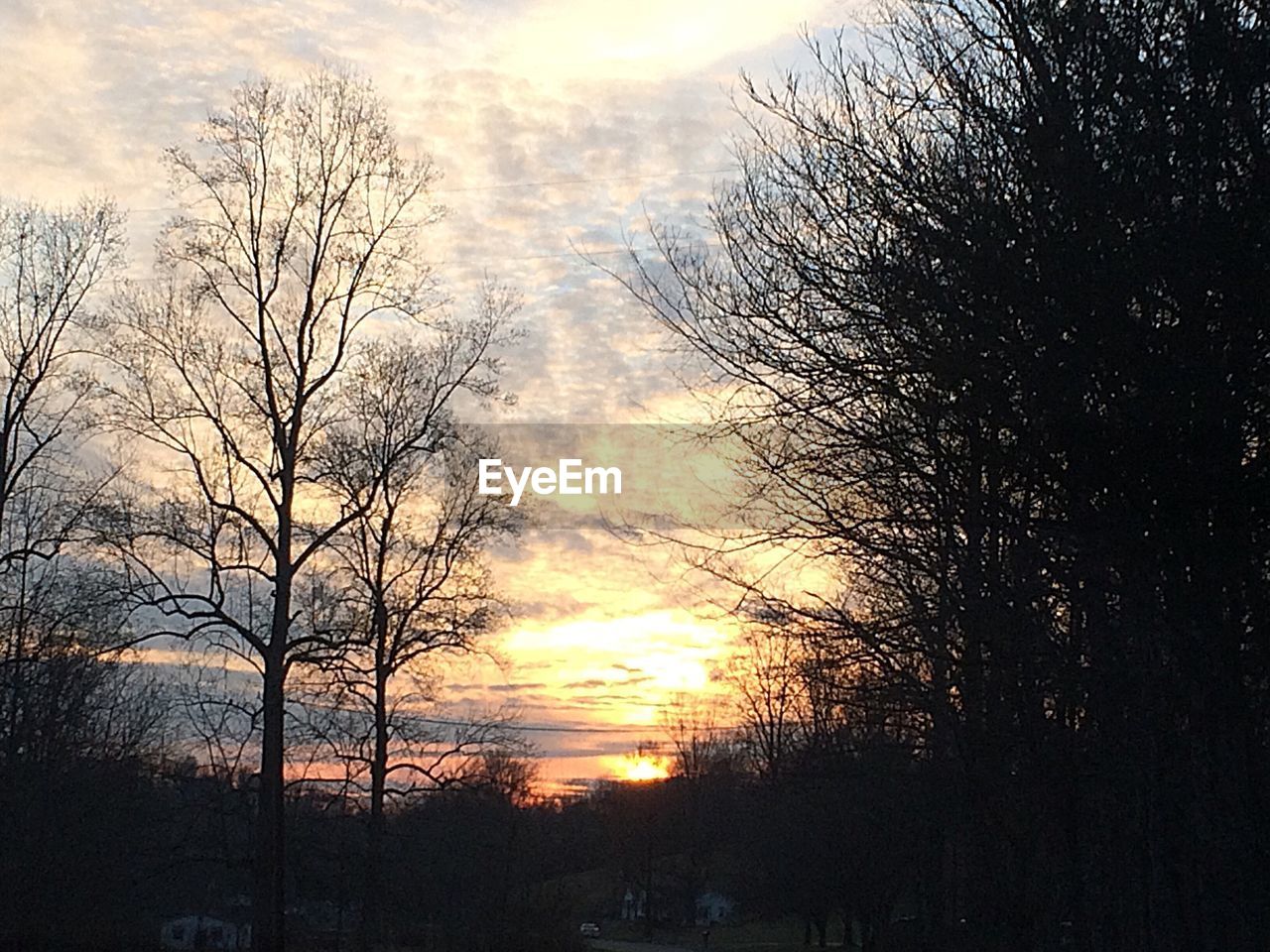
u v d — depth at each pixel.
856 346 12.15
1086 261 9.59
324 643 34.03
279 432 33.44
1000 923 18.84
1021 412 10.44
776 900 54.69
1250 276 8.97
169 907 43.50
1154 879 12.76
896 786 22.56
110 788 35.38
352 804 39.38
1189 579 10.13
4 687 34.31
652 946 78.69
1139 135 9.46
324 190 33.84
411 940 42.09
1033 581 12.84
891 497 13.33
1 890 31.95
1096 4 9.98
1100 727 12.35
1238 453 9.48
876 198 11.57
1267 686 10.23
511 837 43.59
